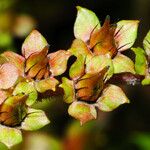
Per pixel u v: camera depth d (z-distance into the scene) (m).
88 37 0.10
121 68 0.10
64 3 0.25
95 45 0.10
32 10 0.23
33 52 0.10
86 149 0.19
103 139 0.20
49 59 0.10
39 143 0.19
